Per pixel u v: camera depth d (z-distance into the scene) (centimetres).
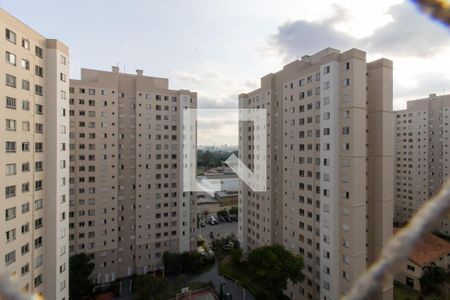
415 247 169
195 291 3831
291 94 3462
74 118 3869
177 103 4522
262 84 4147
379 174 2830
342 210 2728
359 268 2644
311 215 3123
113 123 4078
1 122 1836
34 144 2114
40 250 2162
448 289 3741
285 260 2958
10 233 1891
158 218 4394
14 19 1941
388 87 2820
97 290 3828
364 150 2689
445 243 4444
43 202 2202
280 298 3416
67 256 2386
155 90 4369
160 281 3562
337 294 2730
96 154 3978
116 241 4109
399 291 3841
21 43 2002
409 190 6494
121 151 4178
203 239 5653
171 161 4475
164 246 4441
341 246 2736
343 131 2723
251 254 3266
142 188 4284
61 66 2333
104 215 4031
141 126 4272
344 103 2714
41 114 2194
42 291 2175
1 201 1827
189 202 4588
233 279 4081
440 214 167
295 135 3388
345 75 2708
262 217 4134
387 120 2819
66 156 2394
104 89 4025
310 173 3134
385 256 178
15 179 1936
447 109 5919
